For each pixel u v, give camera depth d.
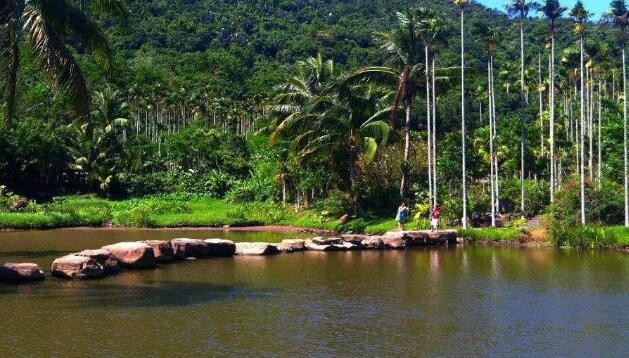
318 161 44.38
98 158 63.59
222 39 138.62
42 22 17.36
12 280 16.70
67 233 36.41
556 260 24.12
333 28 141.88
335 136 40.56
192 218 44.97
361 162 42.25
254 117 96.75
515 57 102.50
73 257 18.06
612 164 44.03
